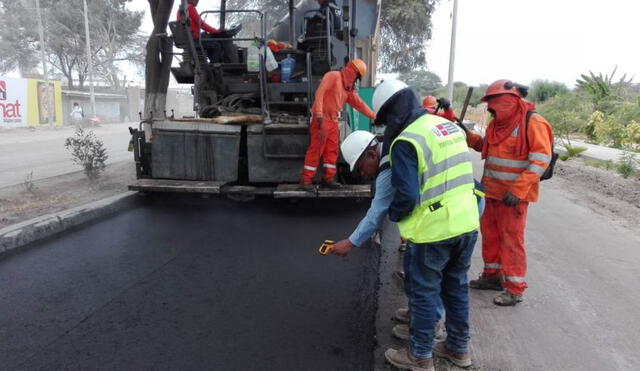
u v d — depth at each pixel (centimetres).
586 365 293
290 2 864
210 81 723
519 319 352
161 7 841
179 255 479
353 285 413
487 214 390
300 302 378
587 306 375
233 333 327
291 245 514
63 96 3055
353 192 577
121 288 398
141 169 664
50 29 3659
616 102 1734
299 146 611
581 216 657
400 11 2719
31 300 373
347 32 739
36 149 1429
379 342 319
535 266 460
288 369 285
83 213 582
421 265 266
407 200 246
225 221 604
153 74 873
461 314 284
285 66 700
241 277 426
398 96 267
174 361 292
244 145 641
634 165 1008
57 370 281
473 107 2892
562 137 1571
